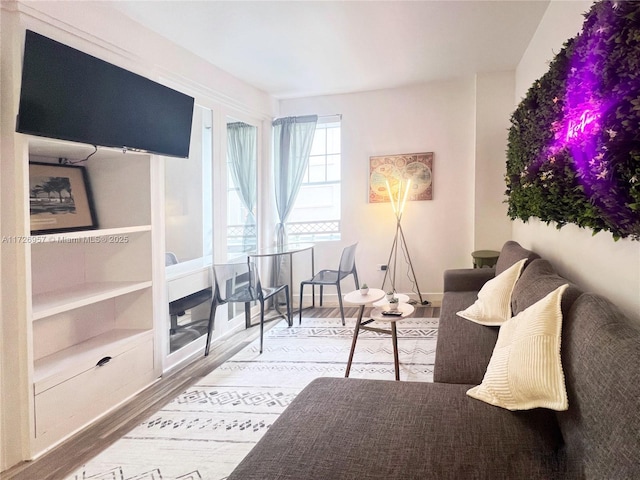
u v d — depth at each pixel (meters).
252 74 4.07
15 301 2.06
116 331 2.95
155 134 2.87
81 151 2.59
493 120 4.28
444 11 2.88
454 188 4.66
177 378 3.02
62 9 2.26
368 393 1.67
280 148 4.93
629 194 1.35
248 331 4.09
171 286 3.29
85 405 2.39
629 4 1.28
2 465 2.02
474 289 3.50
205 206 3.79
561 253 2.58
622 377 1.02
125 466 1.99
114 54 2.66
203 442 2.17
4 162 2.04
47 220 2.58
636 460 0.88
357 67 3.98
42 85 2.07
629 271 1.62
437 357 2.15
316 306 5.06
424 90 4.67
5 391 2.05
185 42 3.25
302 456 1.27
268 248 4.42
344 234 5.02
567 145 1.95
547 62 2.59
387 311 2.77
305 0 2.65
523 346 1.46
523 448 1.26
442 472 1.18
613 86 1.42
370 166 4.89
